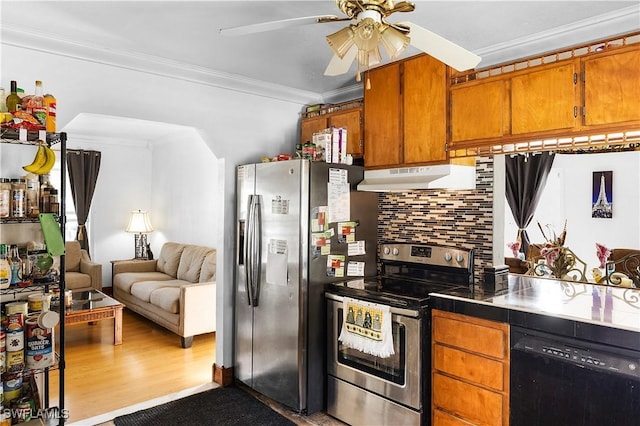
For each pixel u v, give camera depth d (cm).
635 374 176
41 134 224
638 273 285
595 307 213
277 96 375
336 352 292
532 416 208
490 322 224
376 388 267
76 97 277
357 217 328
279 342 305
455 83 273
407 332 250
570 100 224
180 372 373
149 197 730
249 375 331
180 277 573
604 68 213
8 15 231
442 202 313
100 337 470
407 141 296
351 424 283
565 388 197
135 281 562
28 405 224
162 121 316
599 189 407
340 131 319
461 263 287
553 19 229
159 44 272
